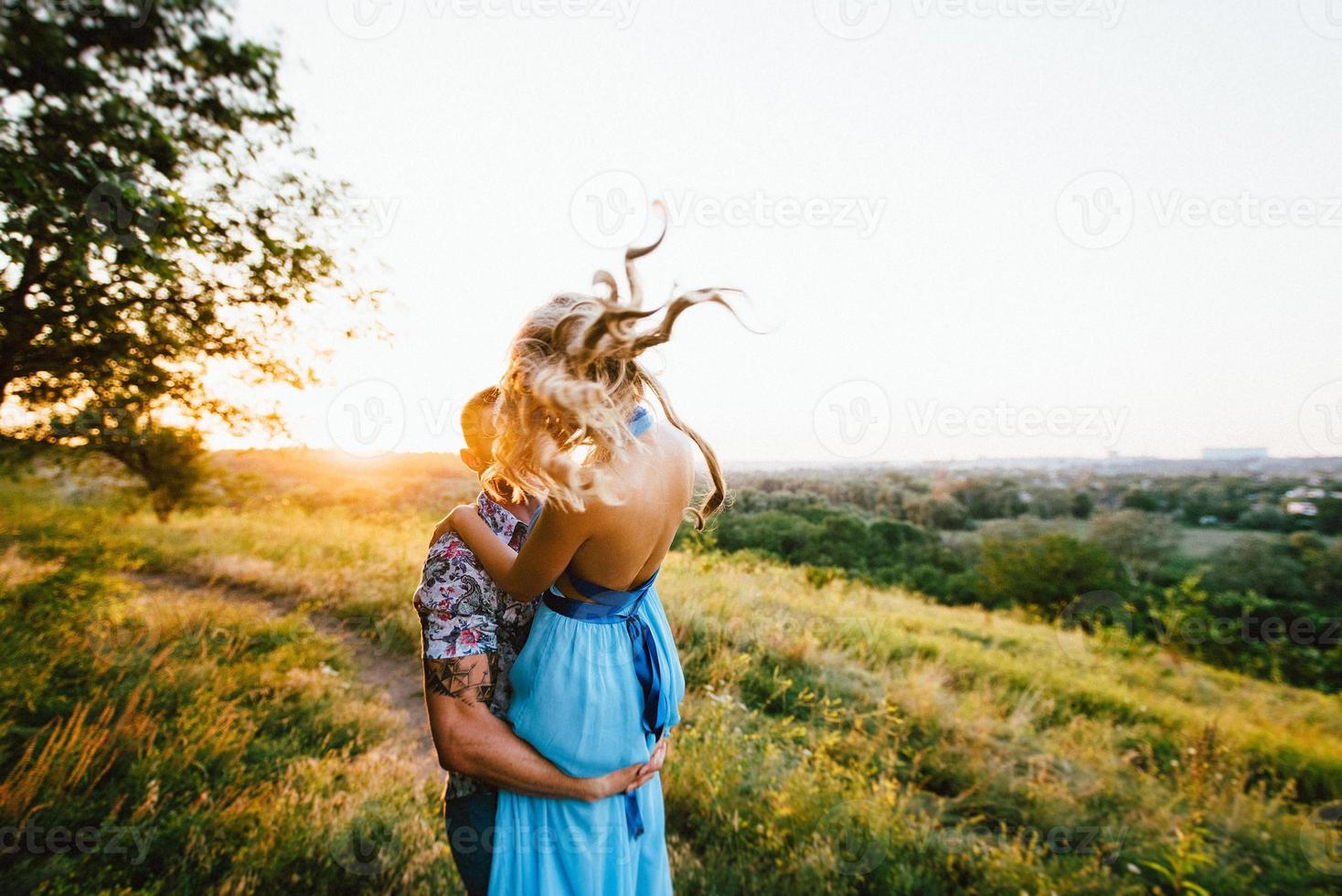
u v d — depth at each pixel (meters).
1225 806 3.51
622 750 1.21
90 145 3.09
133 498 8.51
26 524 6.91
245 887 2.17
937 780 3.67
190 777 2.73
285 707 3.66
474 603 1.19
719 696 4.12
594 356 1.05
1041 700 5.19
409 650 5.04
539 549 1.08
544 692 1.16
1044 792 3.50
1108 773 3.85
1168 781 3.88
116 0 2.99
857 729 4.00
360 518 9.76
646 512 1.12
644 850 1.36
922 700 4.50
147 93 3.28
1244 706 5.82
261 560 7.28
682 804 2.93
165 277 3.53
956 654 6.18
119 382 4.03
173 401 4.44
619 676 1.22
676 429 1.26
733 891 2.38
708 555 9.27
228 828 2.42
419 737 3.66
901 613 8.35
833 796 2.97
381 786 2.83
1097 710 5.20
